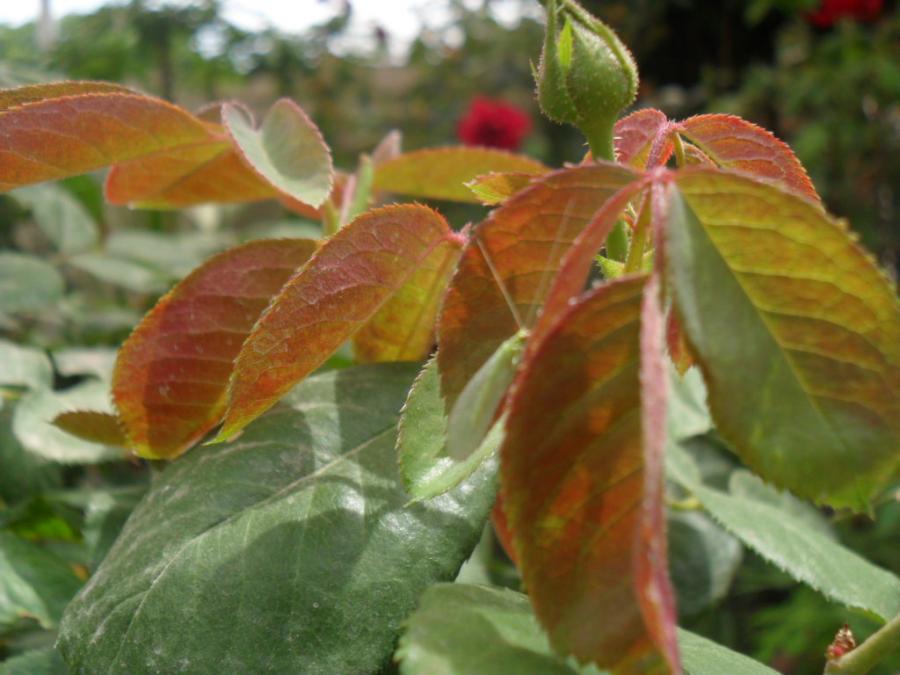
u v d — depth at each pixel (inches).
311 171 4.2
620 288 2.4
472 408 2.5
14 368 7.0
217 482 3.8
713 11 22.3
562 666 2.7
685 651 3.7
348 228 3.4
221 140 4.4
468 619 2.8
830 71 20.5
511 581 7.1
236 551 3.5
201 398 4.2
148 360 4.1
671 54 23.2
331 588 3.3
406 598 3.3
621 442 2.5
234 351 4.2
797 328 2.6
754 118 21.9
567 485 2.5
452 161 5.8
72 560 6.2
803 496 2.5
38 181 4.1
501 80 30.3
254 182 5.4
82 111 3.9
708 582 7.7
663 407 2.1
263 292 4.2
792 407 2.5
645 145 3.9
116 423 4.8
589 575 2.5
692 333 2.5
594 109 3.4
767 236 2.5
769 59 22.9
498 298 3.0
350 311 3.6
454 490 3.6
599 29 3.4
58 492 6.4
